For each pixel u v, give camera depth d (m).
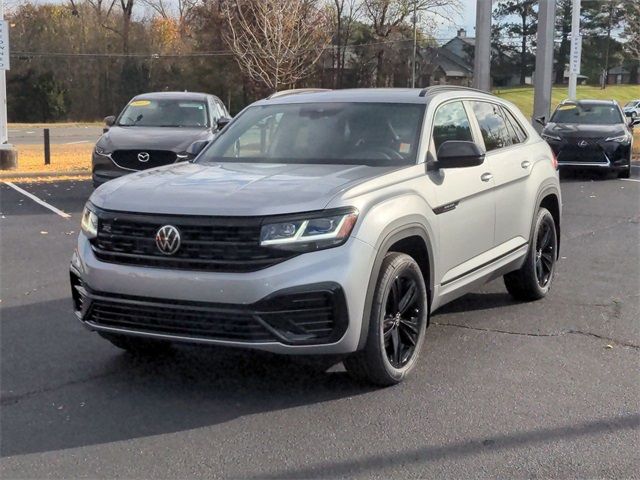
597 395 4.93
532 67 81.44
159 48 62.19
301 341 4.42
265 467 3.96
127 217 4.65
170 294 4.48
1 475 3.88
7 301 7.20
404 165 5.38
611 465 3.97
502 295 7.54
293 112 6.22
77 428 4.43
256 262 4.39
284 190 4.67
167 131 12.69
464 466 3.96
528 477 3.84
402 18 57.47
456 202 5.64
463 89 6.63
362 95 6.25
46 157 20.17
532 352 5.79
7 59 18.53
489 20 19.45
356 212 4.59
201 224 4.46
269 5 24.16
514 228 6.62
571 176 18.31
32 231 10.81
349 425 4.46
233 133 6.28
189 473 3.90
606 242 10.40
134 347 5.50
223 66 56.12
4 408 4.71
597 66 80.00
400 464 3.98
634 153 23.89
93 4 61.97
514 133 7.14
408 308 5.13
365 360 4.79
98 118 61.41
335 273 4.42
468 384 5.11
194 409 4.70
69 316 6.73
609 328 6.42
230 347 4.57
